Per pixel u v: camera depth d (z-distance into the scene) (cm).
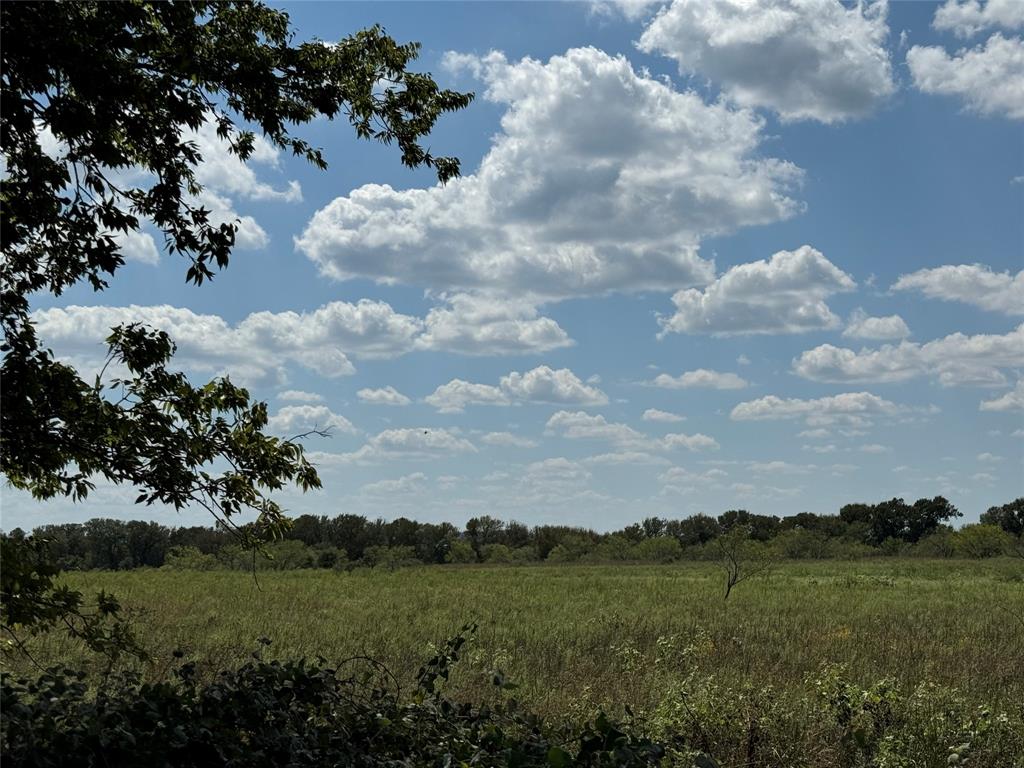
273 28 902
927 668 1486
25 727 602
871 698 1106
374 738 746
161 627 2027
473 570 6366
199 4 802
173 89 794
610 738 702
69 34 741
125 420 877
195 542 7450
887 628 2195
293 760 659
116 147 839
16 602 843
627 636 2019
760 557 4088
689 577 4962
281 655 1614
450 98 991
